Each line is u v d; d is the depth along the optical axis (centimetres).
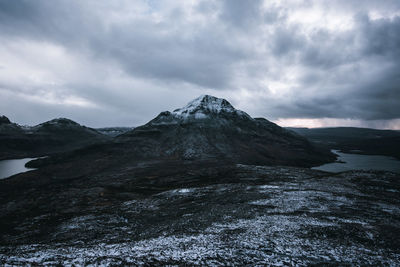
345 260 1830
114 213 4359
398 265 1784
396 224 2897
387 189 5397
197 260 1769
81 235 3297
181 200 4959
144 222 3769
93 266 1662
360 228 2667
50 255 2088
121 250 2189
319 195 4475
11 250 2609
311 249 2031
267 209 3644
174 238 2542
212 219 3341
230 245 2138
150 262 1730
